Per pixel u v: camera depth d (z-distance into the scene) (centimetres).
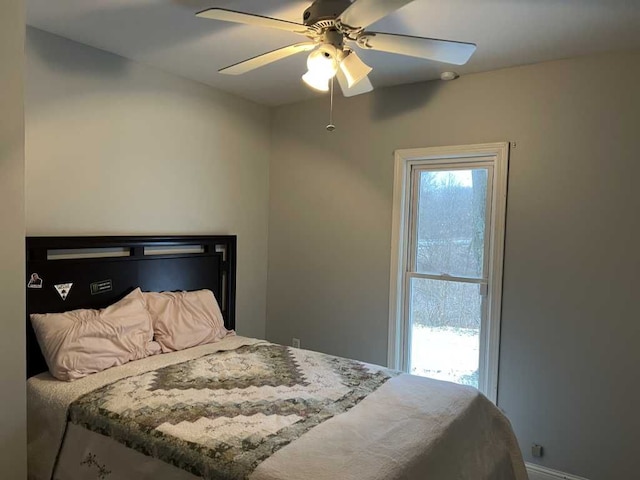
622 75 243
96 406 189
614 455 248
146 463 166
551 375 264
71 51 248
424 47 182
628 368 244
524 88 270
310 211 359
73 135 251
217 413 182
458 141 292
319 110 354
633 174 241
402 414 187
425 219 315
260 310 379
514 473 213
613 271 247
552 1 192
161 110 296
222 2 201
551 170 262
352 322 339
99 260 261
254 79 311
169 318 274
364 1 149
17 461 188
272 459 149
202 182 326
